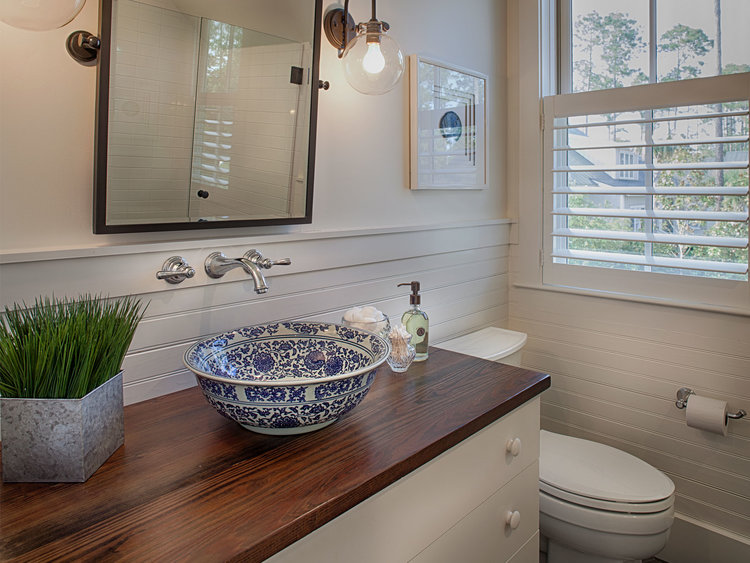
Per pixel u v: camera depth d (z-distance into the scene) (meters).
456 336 2.02
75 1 0.86
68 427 0.83
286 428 0.98
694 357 1.85
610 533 1.48
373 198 1.67
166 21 1.11
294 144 1.38
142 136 1.10
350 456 0.92
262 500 0.79
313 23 1.38
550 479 1.57
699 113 1.81
